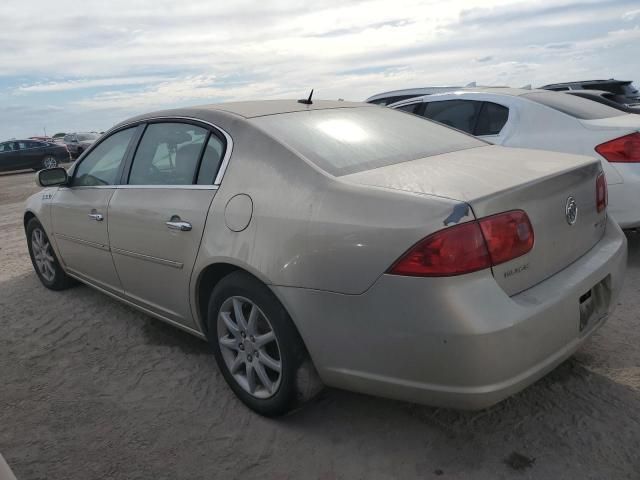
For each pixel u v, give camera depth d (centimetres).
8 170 2162
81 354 354
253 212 249
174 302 309
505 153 280
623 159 423
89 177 389
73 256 412
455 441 242
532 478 216
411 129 312
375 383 217
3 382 324
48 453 254
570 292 220
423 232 197
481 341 192
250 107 308
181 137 311
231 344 274
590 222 258
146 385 310
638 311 354
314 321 226
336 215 220
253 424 265
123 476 235
